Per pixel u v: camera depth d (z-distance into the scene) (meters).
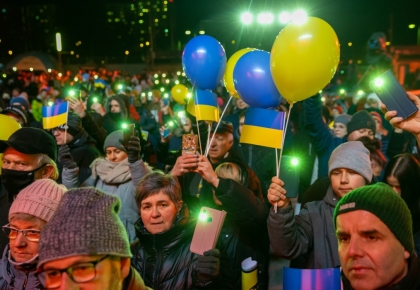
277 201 2.39
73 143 4.68
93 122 5.14
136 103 11.91
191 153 2.86
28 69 30.89
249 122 2.74
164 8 41.88
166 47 42.62
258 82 2.85
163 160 5.48
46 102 11.43
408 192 2.86
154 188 2.47
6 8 39.03
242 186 2.81
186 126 6.23
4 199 2.88
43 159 2.80
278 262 3.94
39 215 2.02
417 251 2.50
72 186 3.36
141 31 42.44
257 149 4.83
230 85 3.56
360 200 1.60
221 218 2.34
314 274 1.84
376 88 2.21
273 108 2.96
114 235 1.35
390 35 28.30
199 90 3.24
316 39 2.39
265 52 2.99
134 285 1.54
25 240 2.02
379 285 1.54
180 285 2.38
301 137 5.24
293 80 2.49
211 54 3.15
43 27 39.97
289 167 2.62
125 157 3.72
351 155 2.57
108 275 1.32
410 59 23.59
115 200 1.44
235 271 2.80
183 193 3.14
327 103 11.91
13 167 2.73
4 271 2.10
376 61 14.69
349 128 4.64
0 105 7.68
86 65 40.03
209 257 2.24
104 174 3.67
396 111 2.15
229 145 4.07
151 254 2.49
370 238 1.56
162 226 2.46
